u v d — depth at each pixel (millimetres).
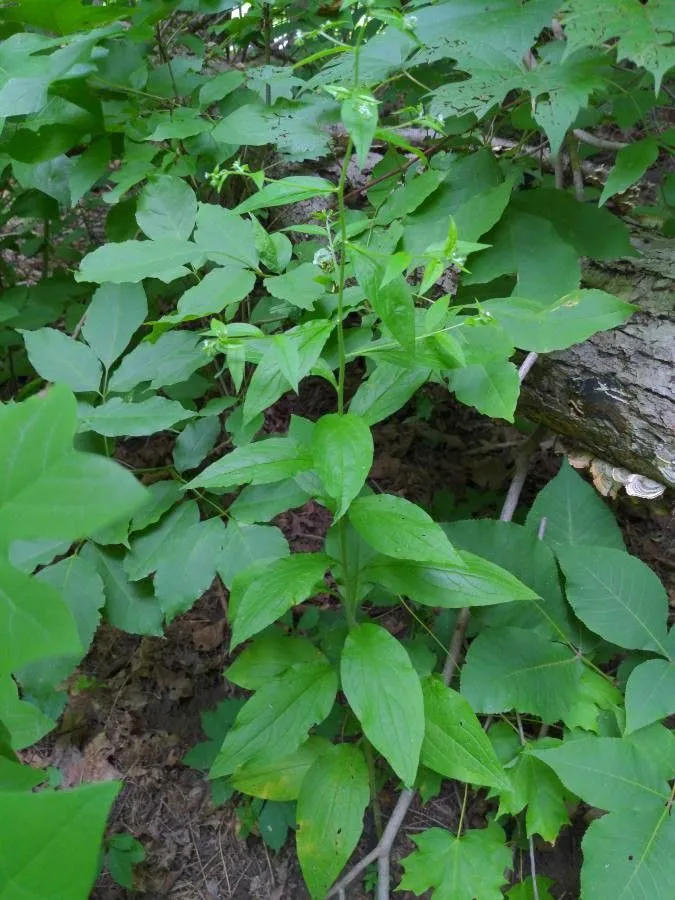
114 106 792
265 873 774
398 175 747
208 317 821
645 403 656
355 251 464
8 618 226
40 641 223
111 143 796
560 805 642
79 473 227
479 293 666
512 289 658
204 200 865
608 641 684
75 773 841
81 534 216
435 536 491
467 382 551
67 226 1112
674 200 752
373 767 692
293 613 935
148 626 627
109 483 222
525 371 675
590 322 546
